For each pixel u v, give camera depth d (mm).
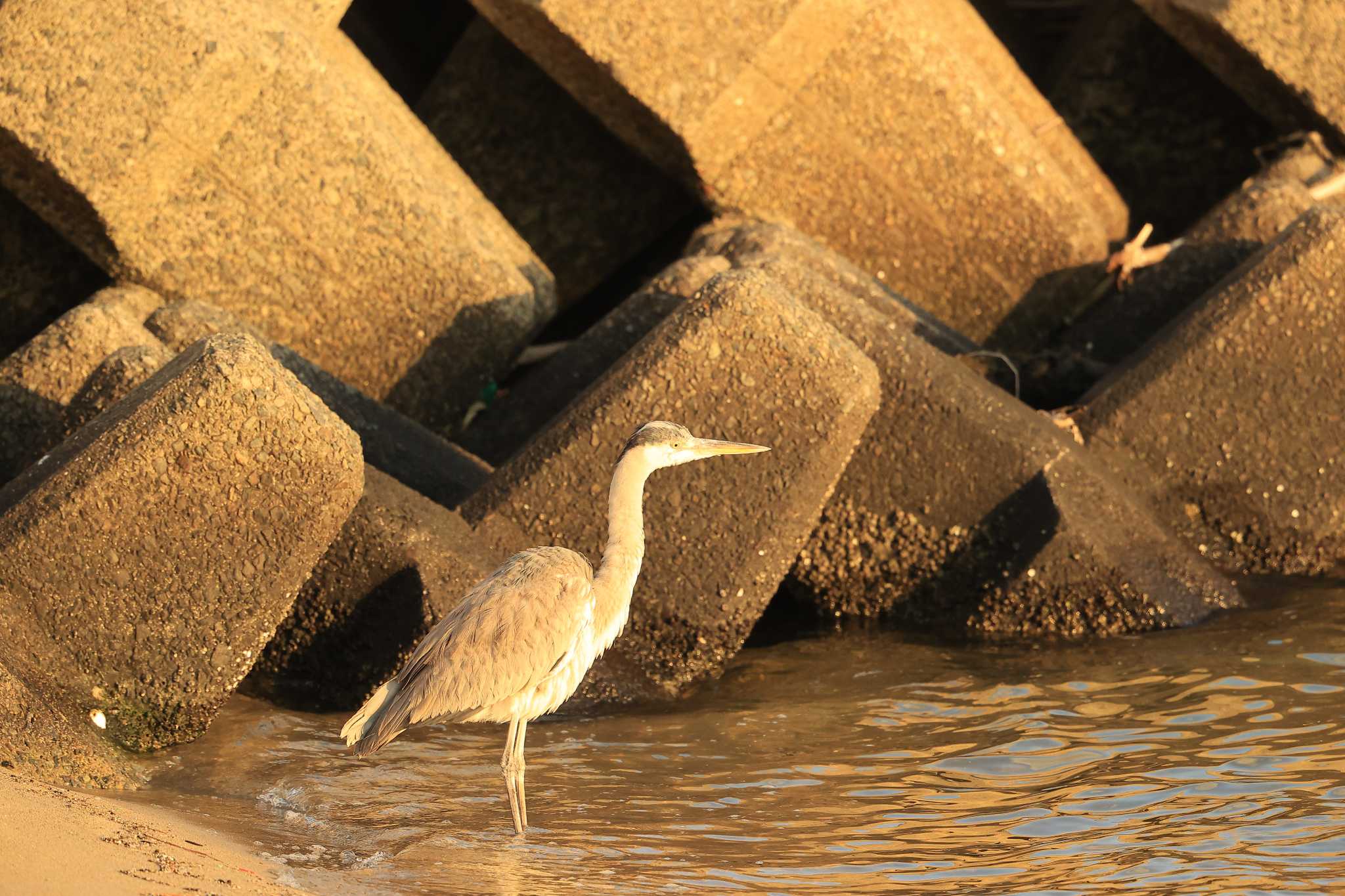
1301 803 9477
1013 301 18094
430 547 11930
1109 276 17812
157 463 10250
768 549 12344
